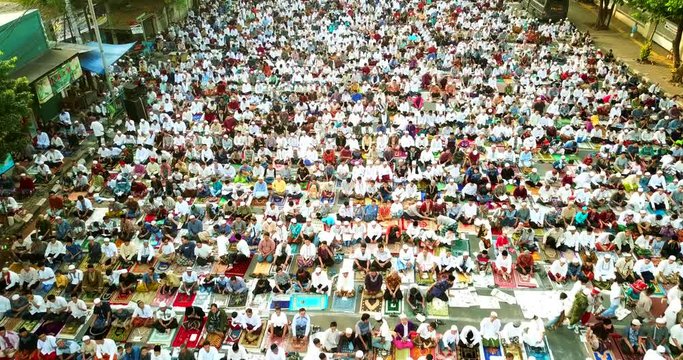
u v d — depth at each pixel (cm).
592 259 1875
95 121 2781
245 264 1908
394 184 2391
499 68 3722
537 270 1862
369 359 1525
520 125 2850
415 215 2138
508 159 2545
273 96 3250
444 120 2962
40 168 2444
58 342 1508
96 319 1625
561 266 1794
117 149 2639
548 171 2467
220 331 1598
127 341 1590
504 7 5497
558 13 4862
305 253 1883
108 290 1786
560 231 1941
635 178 2317
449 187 2238
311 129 2862
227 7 5378
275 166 2553
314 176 2434
